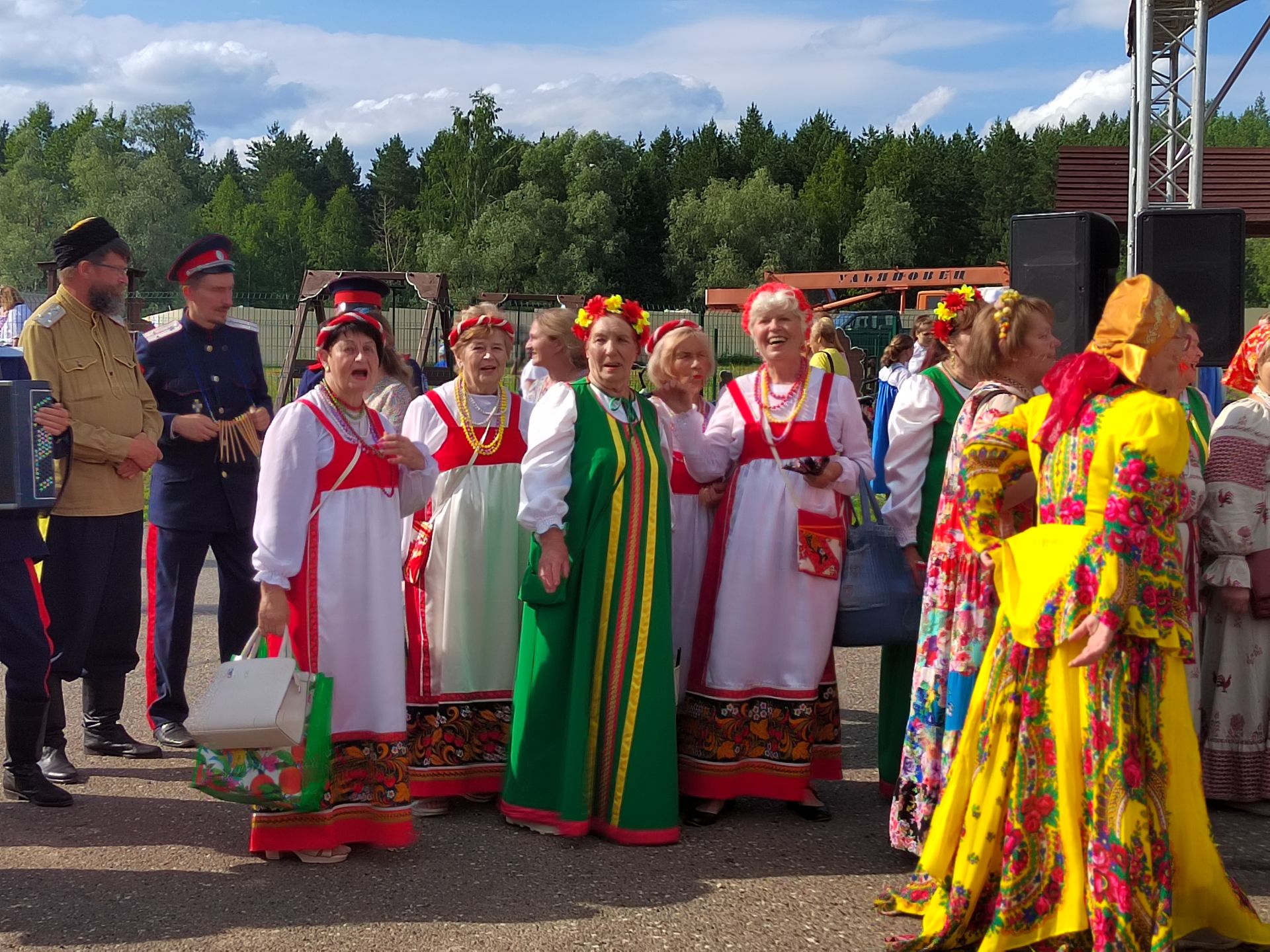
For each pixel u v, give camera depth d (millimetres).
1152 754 3076
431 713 4480
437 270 59781
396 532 4055
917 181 72688
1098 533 3057
